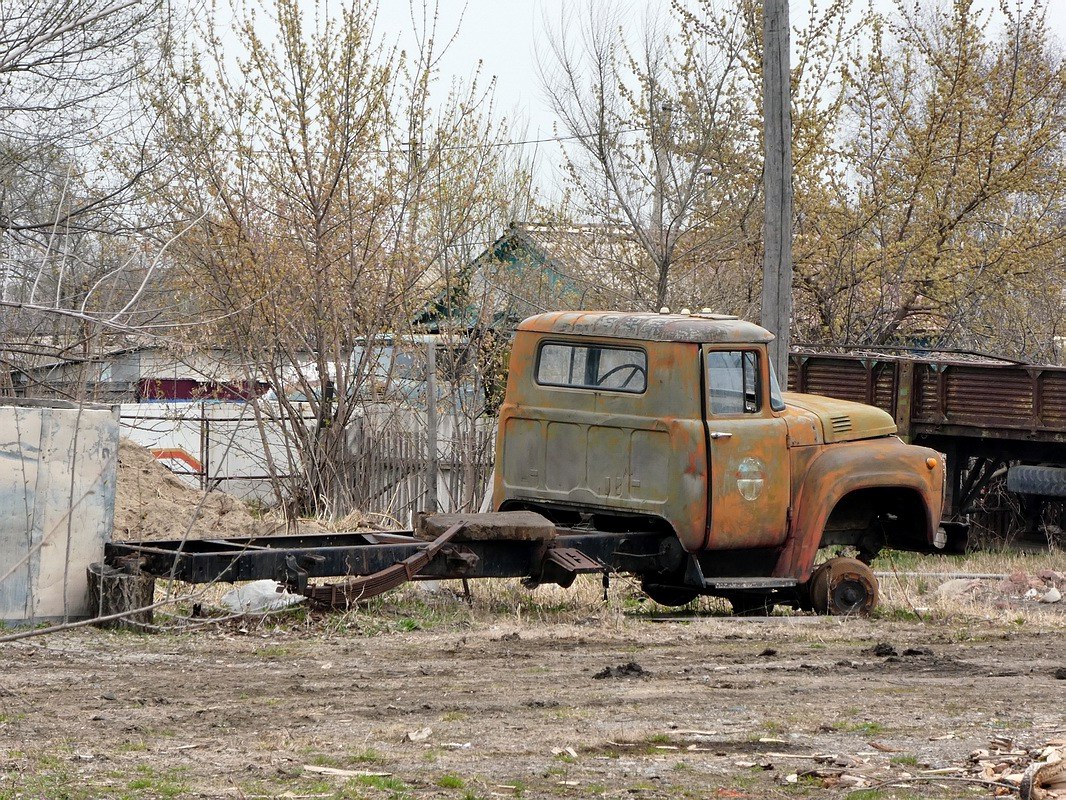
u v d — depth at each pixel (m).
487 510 28.09
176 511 23.31
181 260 29.00
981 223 42.28
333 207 29.88
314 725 10.16
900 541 19.27
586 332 17.16
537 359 17.64
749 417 16.91
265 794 8.06
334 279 29.81
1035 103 41.47
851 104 40.66
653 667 13.16
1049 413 26.69
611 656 13.85
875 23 39.09
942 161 41.03
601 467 17.00
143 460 25.23
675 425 16.44
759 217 34.66
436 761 9.09
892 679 12.66
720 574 17.42
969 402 27.70
